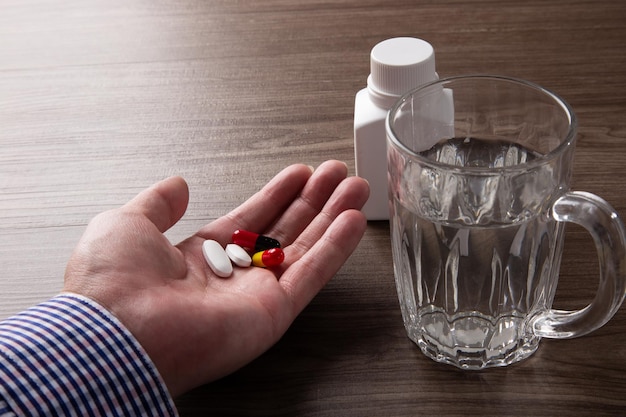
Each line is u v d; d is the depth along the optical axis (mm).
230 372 620
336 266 668
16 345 551
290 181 746
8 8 1267
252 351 614
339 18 1159
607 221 538
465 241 574
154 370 569
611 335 660
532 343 641
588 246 746
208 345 593
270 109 976
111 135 956
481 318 607
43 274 757
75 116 998
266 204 740
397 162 583
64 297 597
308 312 698
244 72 1056
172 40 1146
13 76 1090
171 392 596
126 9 1242
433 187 563
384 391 624
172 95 1022
